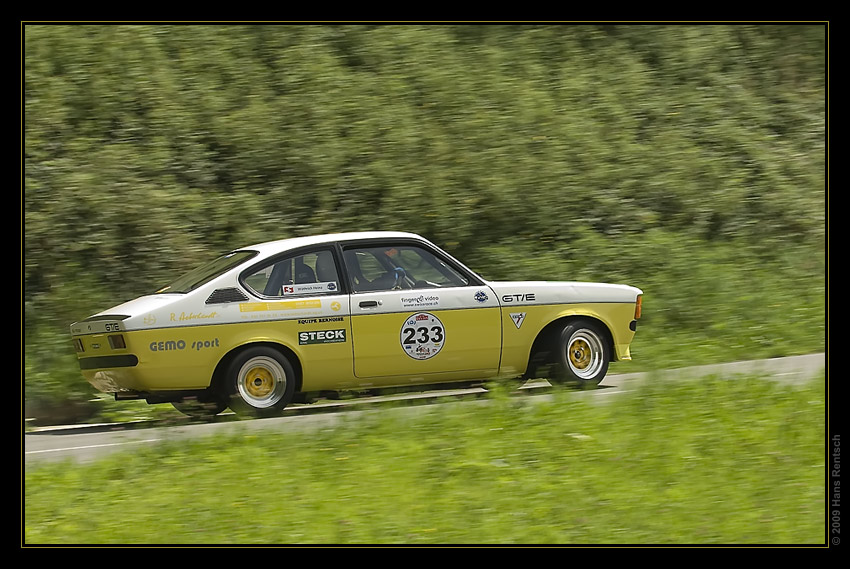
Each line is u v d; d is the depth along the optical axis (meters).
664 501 10.30
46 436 16.11
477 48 28.97
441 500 10.52
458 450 12.20
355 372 15.92
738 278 24.23
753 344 21.58
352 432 13.23
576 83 28.70
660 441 12.34
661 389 15.05
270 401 15.63
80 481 11.67
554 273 23.77
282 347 15.70
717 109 29.69
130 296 21.95
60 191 22.39
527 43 29.69
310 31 28.02
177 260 22.56
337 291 16.00
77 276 21.56
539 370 16.98
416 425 13.42
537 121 26.83
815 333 22.09
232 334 15.41
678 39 31.41
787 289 24.44
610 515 9.98
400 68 27.59
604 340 17.22
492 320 16.48
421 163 25.11
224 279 15.61
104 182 22.91
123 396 15.68
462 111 26.66
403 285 16.38
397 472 11.46
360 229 24.11
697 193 26.70
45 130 23.75
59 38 25.27
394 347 16.02
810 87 31.81
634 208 25.92
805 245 26.59
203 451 12.69
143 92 25.22
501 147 25.80
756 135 29.39
